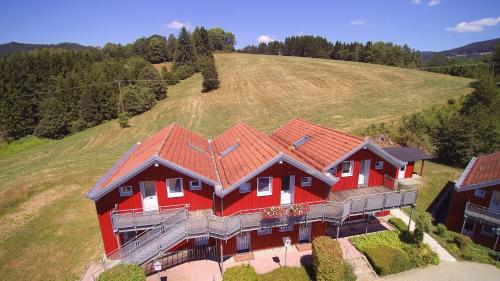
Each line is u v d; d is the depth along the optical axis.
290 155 19.98
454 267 19.80
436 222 26.28
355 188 22.94
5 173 42.06
